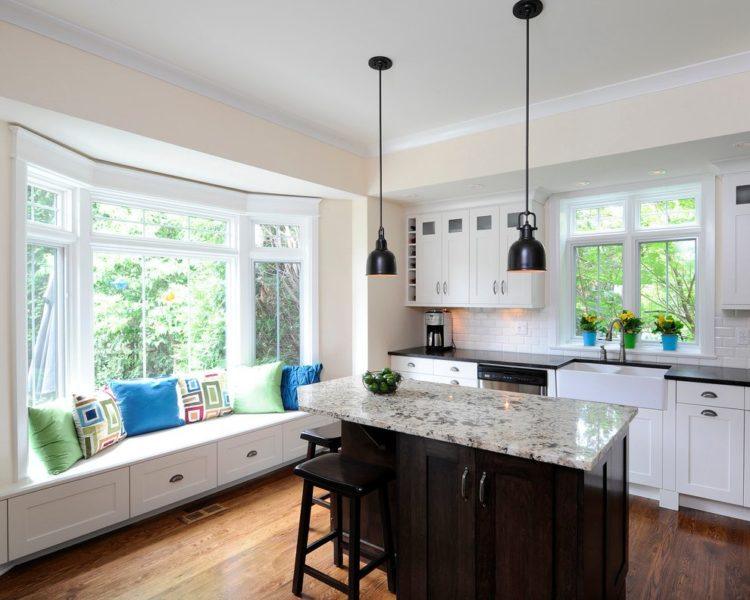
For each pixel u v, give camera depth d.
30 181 2.84
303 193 4.25
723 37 2.48
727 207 3.24
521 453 1.67
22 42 2.27
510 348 4.55
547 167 3.41
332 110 3.47
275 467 3.76
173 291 3.85
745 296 3.18
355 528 2.04
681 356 3.65
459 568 1.93
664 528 2.93
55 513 2.57
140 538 2.83
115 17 2.33
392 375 2.57
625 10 2.24
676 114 2.88
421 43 2.56
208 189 3.88
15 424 2.54
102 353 3.44
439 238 4.64
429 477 2.01
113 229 3.47
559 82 3.01
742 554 2.63
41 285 2.97
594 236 4.21
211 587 2.36
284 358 4.45
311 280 4.42
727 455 2.98
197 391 3.74
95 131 2.65
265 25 2.40
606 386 3.38
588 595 1.69
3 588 2.33
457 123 3.72
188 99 2.97
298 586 2.28
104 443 2.99
